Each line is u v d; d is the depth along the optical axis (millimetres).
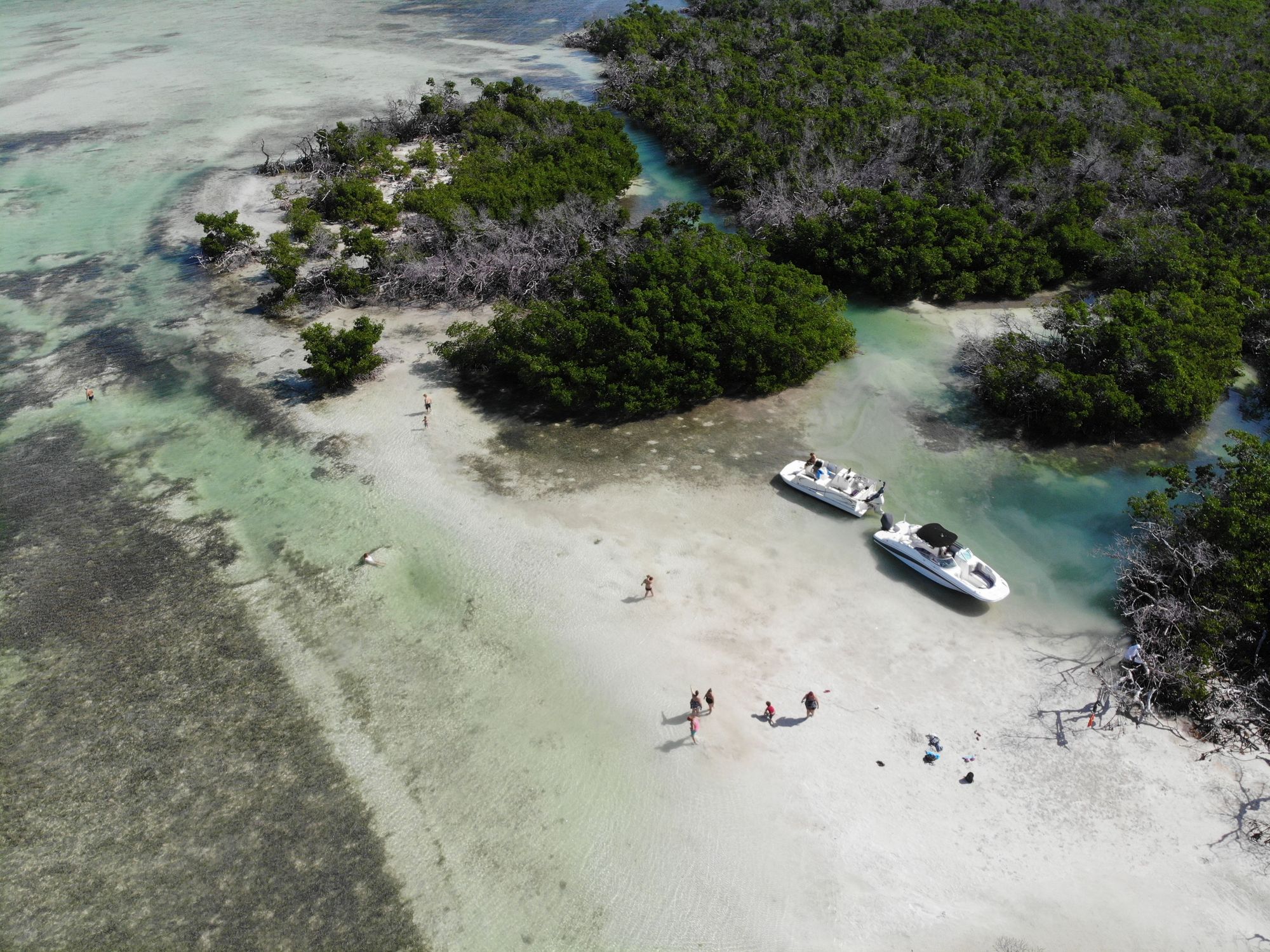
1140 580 32438
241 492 39781
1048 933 22938
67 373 49281
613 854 24969
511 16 133625
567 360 44562
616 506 38344
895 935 22984
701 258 47875
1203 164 66438
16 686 30562
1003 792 26406
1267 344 47750
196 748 28297
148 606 33812
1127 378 43375
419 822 25953
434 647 31703
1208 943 22688
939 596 33656
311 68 107188
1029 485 39969
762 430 43562
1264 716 28234
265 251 61938
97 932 23391
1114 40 95938
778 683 30000
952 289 55281
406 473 40656
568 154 71438
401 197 69812
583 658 31078
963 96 78062
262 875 24641
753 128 74312
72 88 99750
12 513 38844
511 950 22797
